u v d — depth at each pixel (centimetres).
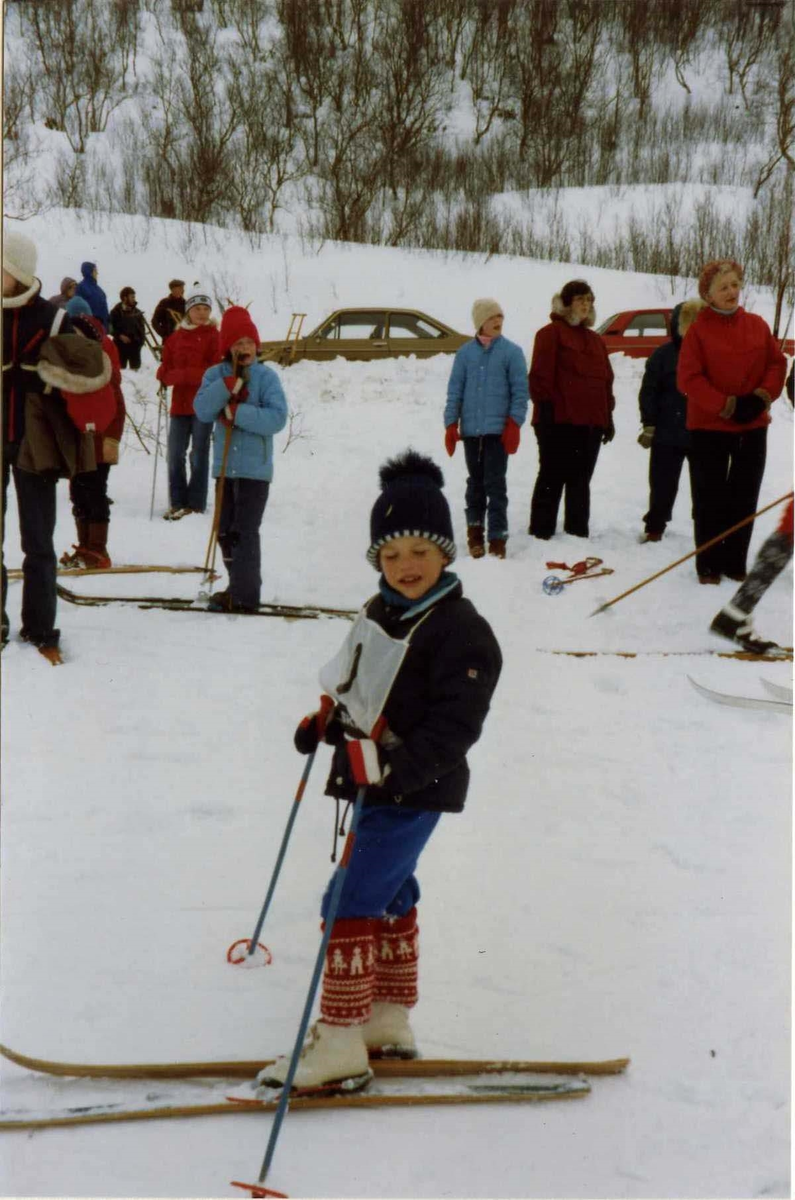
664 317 1677
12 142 2602
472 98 3108
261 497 631
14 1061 244
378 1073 251
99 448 714
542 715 507
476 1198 216
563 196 2733
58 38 3031
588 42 3053
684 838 383
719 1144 234
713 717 505
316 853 360
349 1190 216
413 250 2377
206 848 360
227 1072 246
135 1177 217
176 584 705
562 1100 247
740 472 705
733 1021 278
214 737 452
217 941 305
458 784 244
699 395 682
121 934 306
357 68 2820
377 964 258
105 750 431
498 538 791
